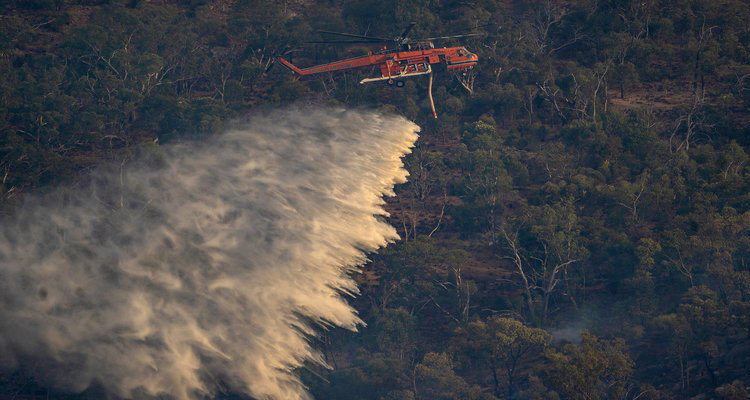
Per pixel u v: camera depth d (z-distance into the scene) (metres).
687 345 164.12
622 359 161.12
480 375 180.25
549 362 178.50
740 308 165.50
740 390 153.75
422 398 172.50
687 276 186.38
